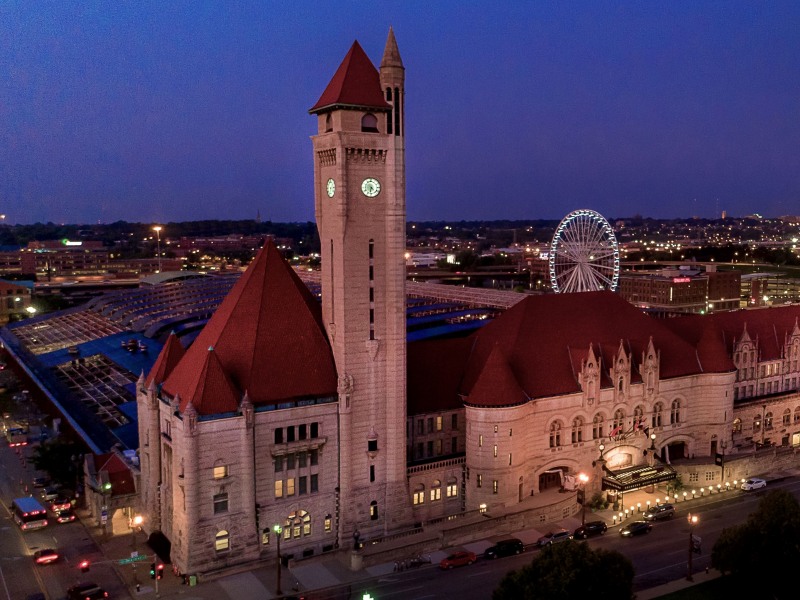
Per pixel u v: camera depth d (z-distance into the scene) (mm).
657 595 73812
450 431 98875
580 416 100500
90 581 78125
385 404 88750
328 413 85688
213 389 79000
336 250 85688
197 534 78000
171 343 93875
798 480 109500
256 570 80562
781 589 70062
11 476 112188
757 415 120125
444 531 86438
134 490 93375
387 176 86312
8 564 82375
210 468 78625
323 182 88000
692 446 111750
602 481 101375
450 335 177625
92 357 176125
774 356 125625
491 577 78750
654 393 106375
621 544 86812
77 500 100438
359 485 88125
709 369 110938
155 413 87125
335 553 84562
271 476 83000
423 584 77375
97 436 113750
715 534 89625
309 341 87438
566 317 106750
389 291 87375
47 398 143375
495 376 93250
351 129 84562
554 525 92188
